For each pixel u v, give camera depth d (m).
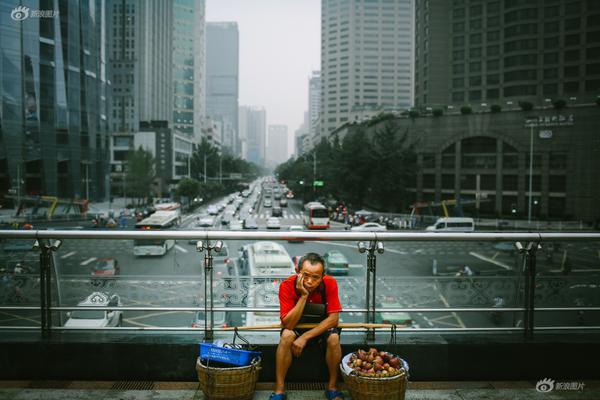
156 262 3.64
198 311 3.65
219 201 86.81
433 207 54.44
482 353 3.64
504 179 53.31
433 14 71.75
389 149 52.22
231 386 3.05
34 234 3.50
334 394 3.18
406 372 3.07
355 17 156.75
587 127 48.47
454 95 71.31
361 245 3.61
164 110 136.88
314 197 71.31
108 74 70.44
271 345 3.50
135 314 3.99
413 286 3.72
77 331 3.70
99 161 66.44
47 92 54.38
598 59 62.16
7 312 3.65
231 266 4.18
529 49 65.75
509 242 3.73
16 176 51.09
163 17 134.75
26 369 3.56
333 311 3.24
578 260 3.79
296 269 3.36
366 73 157.88
